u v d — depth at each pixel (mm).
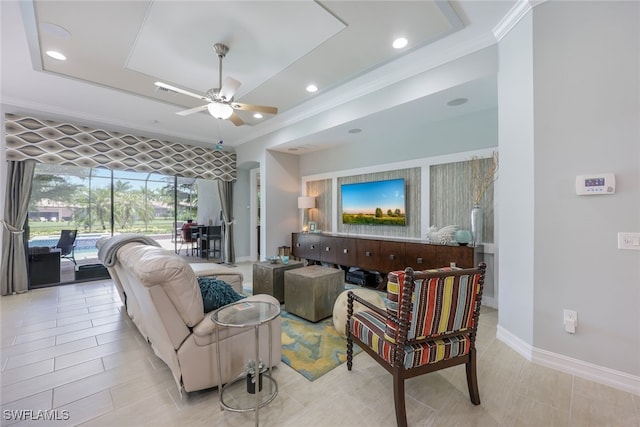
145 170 5395
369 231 5004
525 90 2311
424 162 4164
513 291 2477
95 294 4160
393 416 1693
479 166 3607
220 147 6371
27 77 3418
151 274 1593
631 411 1710
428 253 3672
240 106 2980
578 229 2057
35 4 2182
